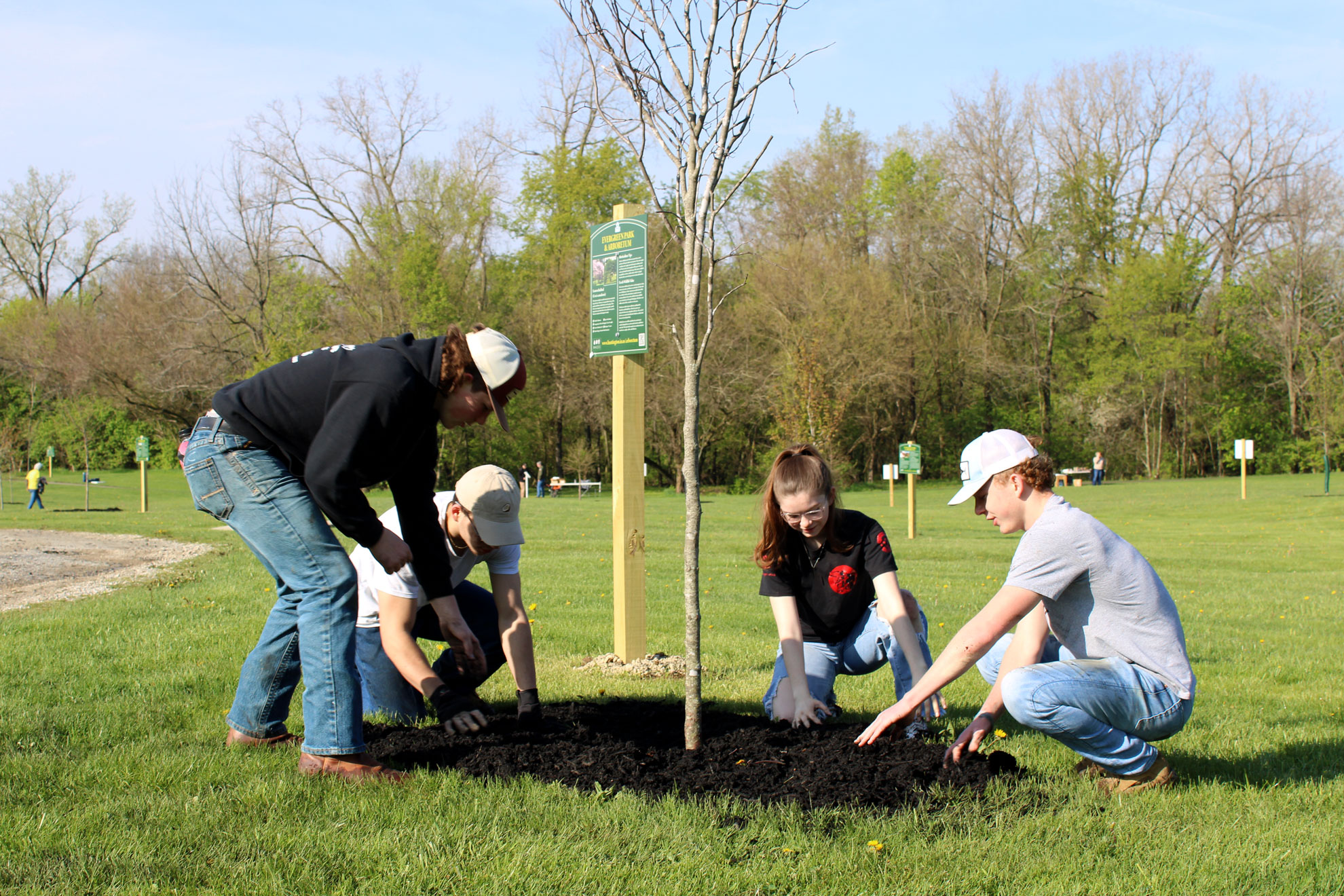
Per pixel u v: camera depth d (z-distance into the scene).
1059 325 47.78
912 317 43.44
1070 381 47.22
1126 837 2.78
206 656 5.49
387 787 3.06
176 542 14.70
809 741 3.54
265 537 3.17
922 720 3.85
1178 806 3.05
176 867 2.44
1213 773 3.51
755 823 2.77
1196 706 4.73
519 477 44.31
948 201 44.88
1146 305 44.41
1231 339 46.03
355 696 3.21
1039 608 3.51
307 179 40.16
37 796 2.97
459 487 3.90
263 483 3.15
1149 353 43.72
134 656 5.45
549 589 9.25
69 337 40.69
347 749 3.17
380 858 2.53
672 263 38.16
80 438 48.69
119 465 51.41
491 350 3.14
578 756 3.41
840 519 3.91
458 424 3.27
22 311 53.41
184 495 34.47
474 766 3.31
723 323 37.94
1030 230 45.84
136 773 3.22
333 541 3.23
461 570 4.03
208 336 38.91
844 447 41.66
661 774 3.21
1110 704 3.06
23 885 2.31
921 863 2.55
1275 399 46.34
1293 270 43.19
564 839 2.65
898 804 3.00
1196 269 45.44
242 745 3.58
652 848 2.62
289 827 2.71
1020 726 4.26
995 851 2.63
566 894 2.34
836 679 5.36
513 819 2.80
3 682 4.71
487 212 40.28
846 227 44.78
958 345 44.16
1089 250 46.59
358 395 2.95
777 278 37.47
